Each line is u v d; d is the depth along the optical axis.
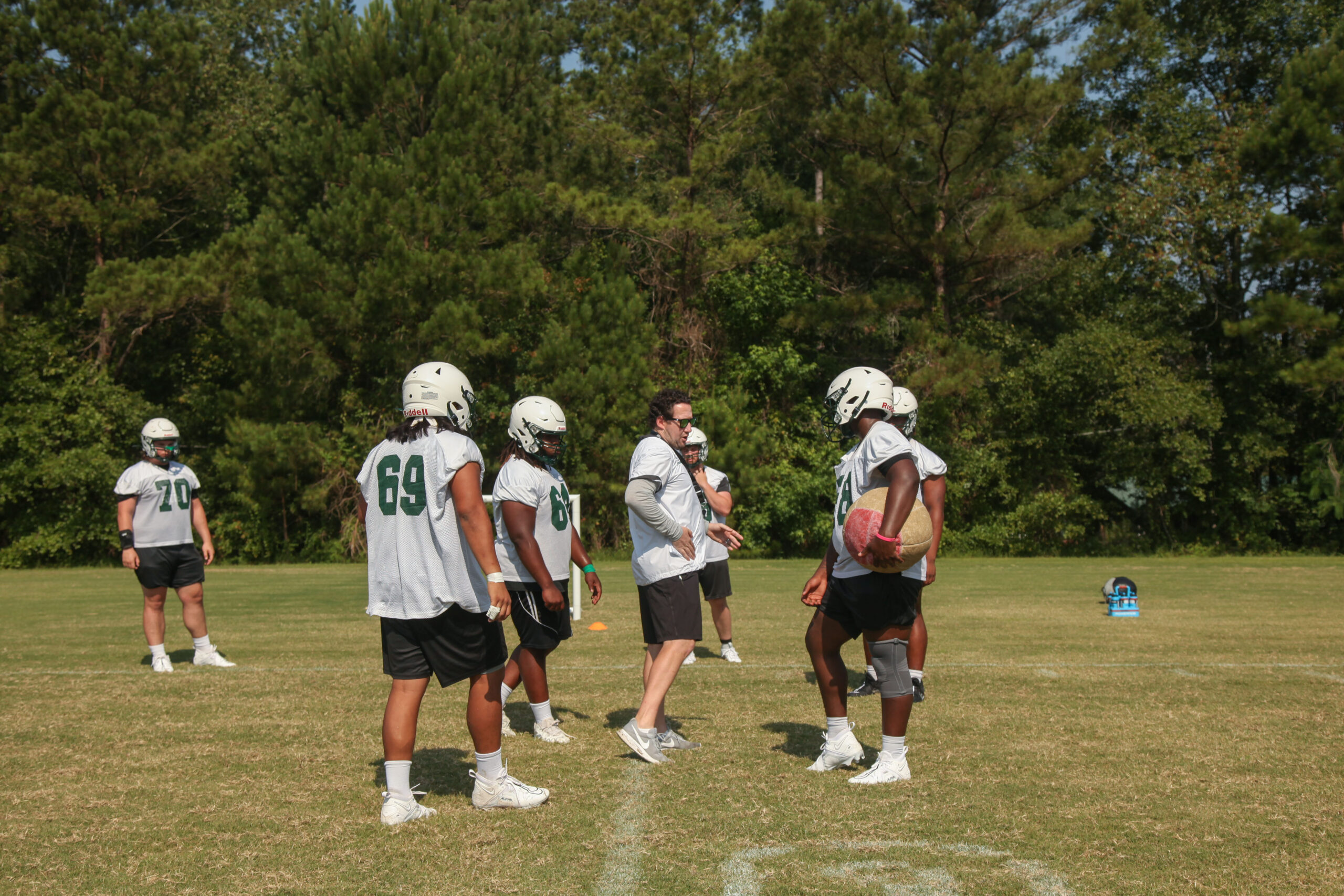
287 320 24.00
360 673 7.64
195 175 27.05
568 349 24.91
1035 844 3.75
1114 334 26.55
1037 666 7.79
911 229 27.02
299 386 25.50
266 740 5.46
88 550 26.45
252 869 3.54
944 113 26.02
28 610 13.08
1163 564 21.56
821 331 28.89
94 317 26.34
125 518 7.67
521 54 30.19
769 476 26.56
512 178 27.42
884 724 4.66
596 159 29.17
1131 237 28.14
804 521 27.19
